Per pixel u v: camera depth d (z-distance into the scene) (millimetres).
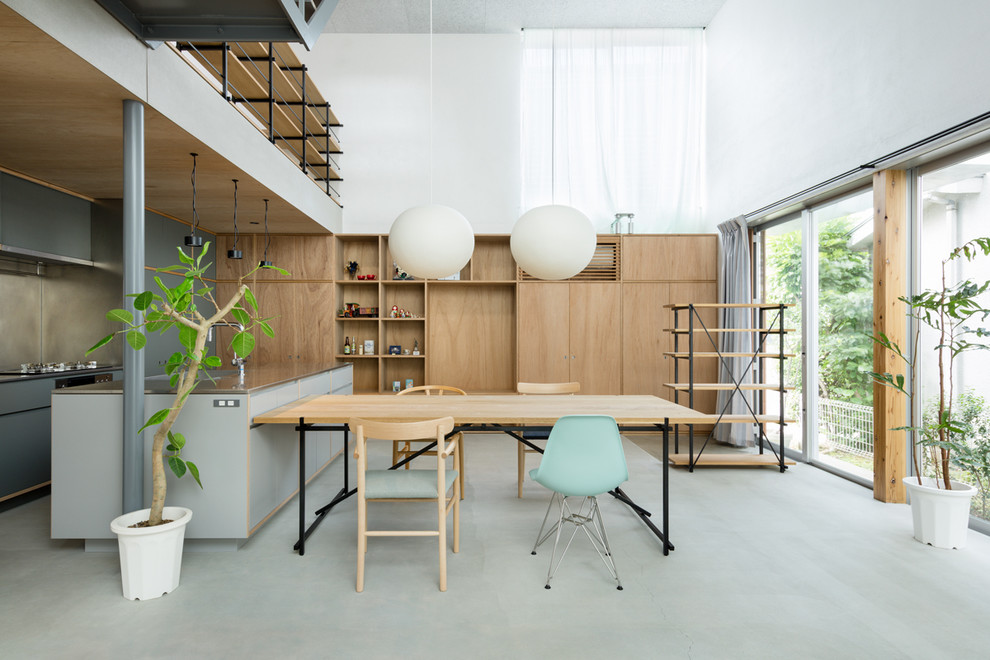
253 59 4668
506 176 6570
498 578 2605
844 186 4156
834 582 2562
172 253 5316
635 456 5211
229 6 2471
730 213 5898
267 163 4211
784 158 4848
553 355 6117
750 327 5523
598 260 6176
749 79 5469
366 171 6578
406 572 2672
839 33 4078
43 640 2068
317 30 2709
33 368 4281
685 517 3484
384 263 6254
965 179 3266
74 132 3100
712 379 6078
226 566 2744
